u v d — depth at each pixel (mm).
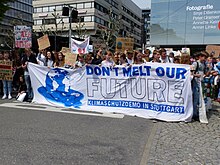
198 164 3887
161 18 31781
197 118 6559
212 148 4562
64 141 4703
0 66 8898
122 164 3836
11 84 9109
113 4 74812
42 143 4570
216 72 8422
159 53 8016
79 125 5738
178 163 3906
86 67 7387
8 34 43656
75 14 14938
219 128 5832
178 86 6414
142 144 4684
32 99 8555
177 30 31000
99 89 7285
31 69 8250
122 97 7023
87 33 60906
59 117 6406
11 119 6086
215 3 28375
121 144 4648
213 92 8906
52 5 68250
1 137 4824
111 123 6004
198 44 30031
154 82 6613
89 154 4160
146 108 6742
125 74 6941
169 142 4820
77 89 7570
